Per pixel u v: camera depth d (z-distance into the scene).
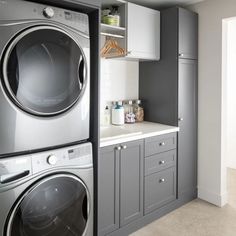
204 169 2.90
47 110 1.49
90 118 1.84
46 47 1.46
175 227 2.36
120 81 2.89
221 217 2.54
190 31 2.74
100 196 1.99
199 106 2.90
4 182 1.32
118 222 2.15
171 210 2.66
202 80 2.85
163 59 2.77
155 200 2.48
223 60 2.69
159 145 2.48
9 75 1.31
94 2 1.70
